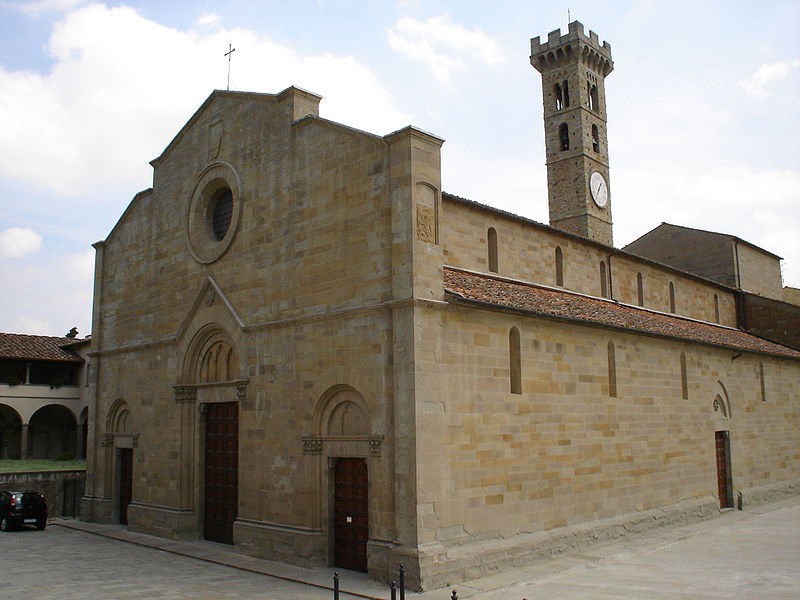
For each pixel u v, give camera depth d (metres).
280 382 24.64
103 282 36.16
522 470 23.08
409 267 20.69
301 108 25.81
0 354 58.66
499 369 22.81
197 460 28.69
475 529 21.14
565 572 21.48
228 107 28.94
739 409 37.19
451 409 21.00
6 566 24.05
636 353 29.61
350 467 22.50
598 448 26.59
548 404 24.53
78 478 39.16
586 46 58.69
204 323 28.55
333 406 22.89
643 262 38.88
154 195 33.03
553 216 57.81
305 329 23.88
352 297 22.38
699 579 20.47
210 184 29.64
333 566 22.53
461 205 27.81
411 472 19.75
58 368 63.47
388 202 21.72
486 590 19.22
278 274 25.34
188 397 29.23
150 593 19.91
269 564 23.27
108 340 35.09
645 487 28.95
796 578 20.39
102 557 25.61
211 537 28.09
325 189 23.88
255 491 25.17
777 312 48.06
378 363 21.23
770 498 38.03
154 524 29.70
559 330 25.55
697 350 34.09
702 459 33.12
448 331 21.33
